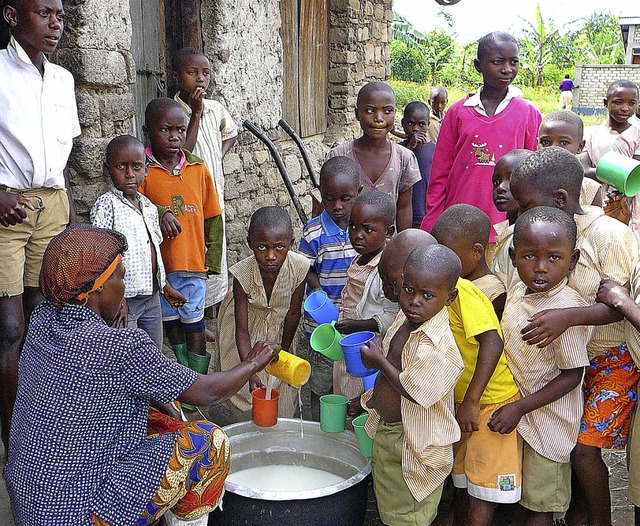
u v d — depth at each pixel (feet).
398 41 89.45
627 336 8.07
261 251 9.93
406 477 8.15
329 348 9.27
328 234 11.13
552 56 94.22
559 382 8.02
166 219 11.38
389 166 13.61
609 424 8.36
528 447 8.45
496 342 7.91
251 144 18.37
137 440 7.07
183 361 12.44
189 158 12.23
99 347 6.66
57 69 10.09
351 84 24.85
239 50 17.21
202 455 7.37
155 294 11.35
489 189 12.98
